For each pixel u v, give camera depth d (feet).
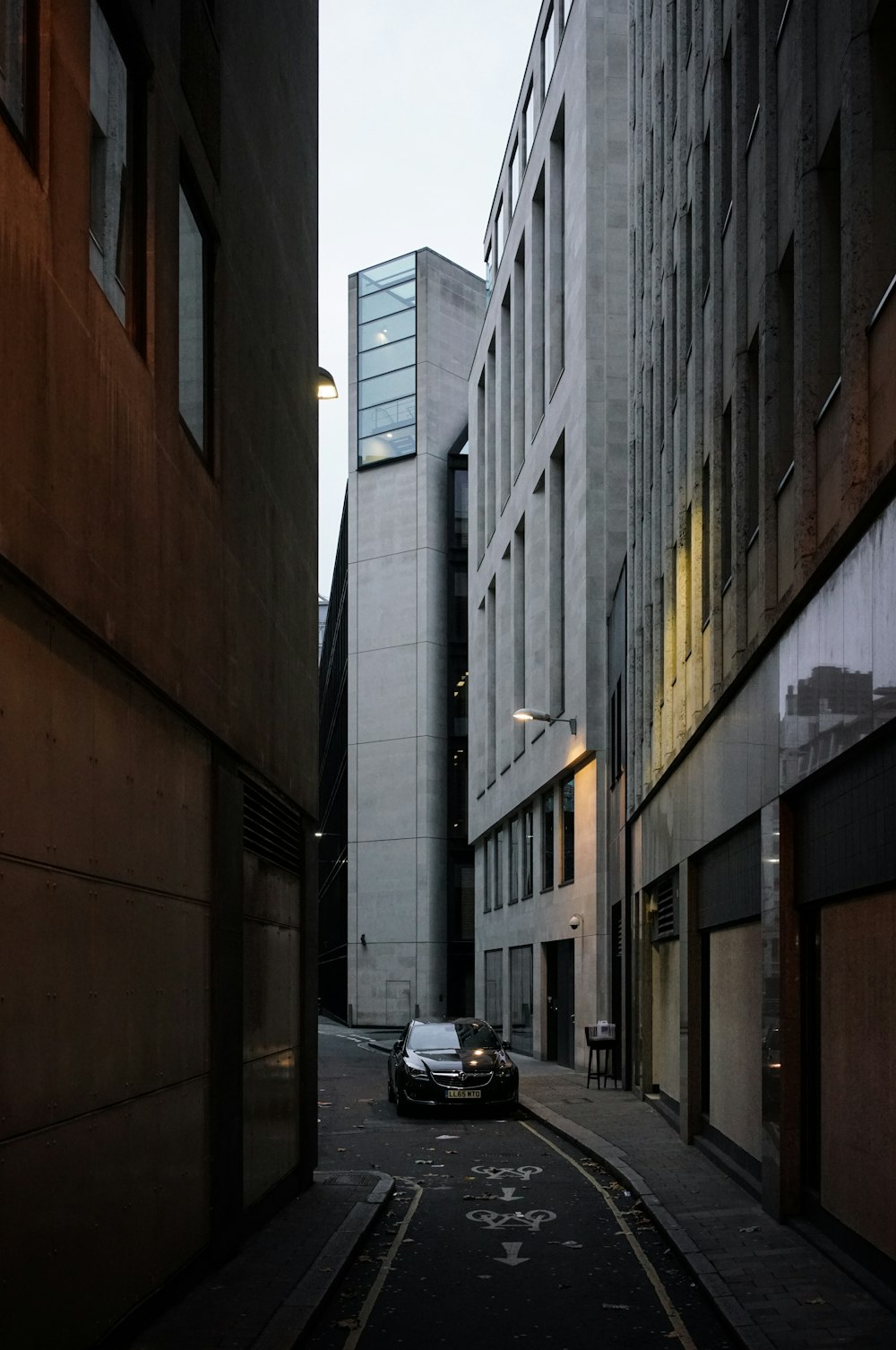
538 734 121.70
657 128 73.46
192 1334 25.84
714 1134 53.42
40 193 20.80
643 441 79.66
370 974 193.26
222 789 34.12
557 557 118.83
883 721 27.84
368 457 204.23
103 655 24.32
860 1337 25.80
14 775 19.60
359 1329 28.17
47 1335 20.35
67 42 22.39
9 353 19.22
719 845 52.49
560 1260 35.09
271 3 43.16
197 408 32.71
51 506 21.09
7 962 19.10
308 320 51.39
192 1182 30.19
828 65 33.96
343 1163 54.49
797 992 38.55
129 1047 25.35
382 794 196.54
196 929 31.30
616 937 97.14
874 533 28.81
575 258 109.81
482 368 164.86
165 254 29.12
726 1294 29.63
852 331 30.40
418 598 196.75
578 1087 87.86
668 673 67.10
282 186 45.52
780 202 40.86
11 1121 19.04
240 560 37.29
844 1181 32.91
